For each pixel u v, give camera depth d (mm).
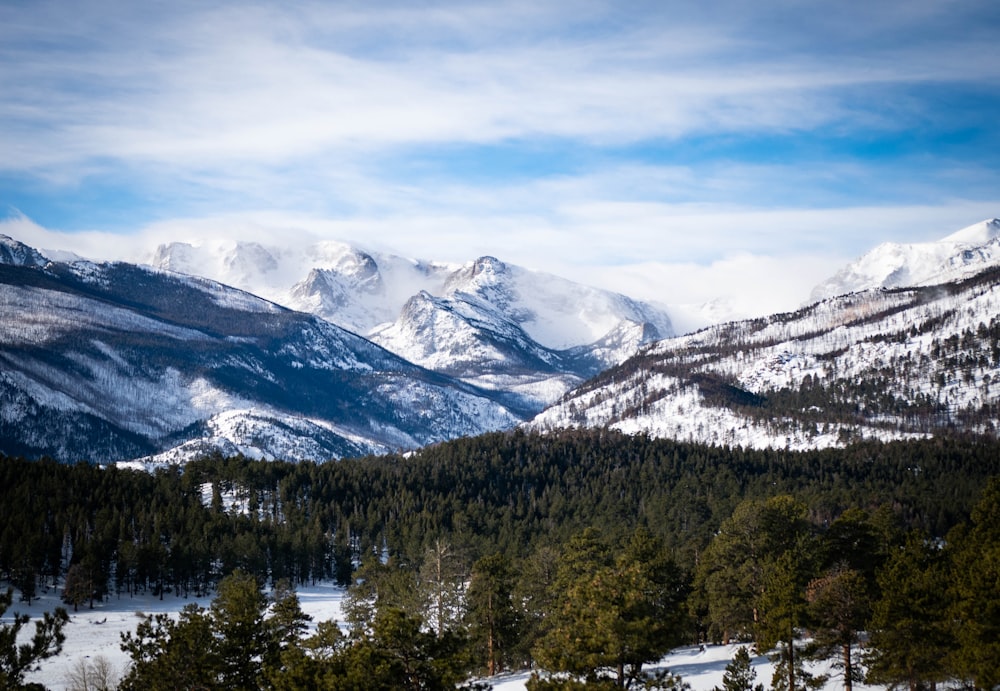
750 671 78750
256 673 60781
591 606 60188
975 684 55281
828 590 66938
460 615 99938
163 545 187000
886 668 62312
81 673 95500
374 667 53594
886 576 66562
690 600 94938
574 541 97312
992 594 55688
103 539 185125
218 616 62094
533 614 96875
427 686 55531
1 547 168500
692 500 193500
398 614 56656
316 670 55000
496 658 97312
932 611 60750
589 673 59062
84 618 155000
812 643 68938
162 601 179500
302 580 199000
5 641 46938
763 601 71938
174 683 56844
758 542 90062
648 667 84188
